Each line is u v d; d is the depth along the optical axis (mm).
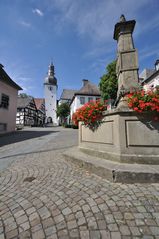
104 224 1883
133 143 3422
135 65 4477
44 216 2092
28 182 3248
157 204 2242
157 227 1806
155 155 3318
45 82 55500
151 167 3133
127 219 1950
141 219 1941
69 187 2904
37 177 3510
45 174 3672
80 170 3801
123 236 1692
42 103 58469
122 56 4602
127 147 3463
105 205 2260
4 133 13609
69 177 3393
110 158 3748
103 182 3023
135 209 2141
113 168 3109
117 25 4812
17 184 3174
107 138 3881
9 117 14438
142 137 3391
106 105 4238
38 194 2701
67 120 41156
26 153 6125
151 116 3342
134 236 1688
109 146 3832
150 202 2293
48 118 54219
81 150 5004
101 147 4094
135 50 4543
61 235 1745
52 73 56625
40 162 4727
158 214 2029
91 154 4453
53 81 55688
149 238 1657
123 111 3461
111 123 3777
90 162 3656
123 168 3088
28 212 2197
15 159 5230
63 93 49406
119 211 2113
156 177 2857
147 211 2092
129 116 3467
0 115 13062
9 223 1989
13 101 15141
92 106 4262
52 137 11672
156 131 3342
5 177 3594
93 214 2076
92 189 2768
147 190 2629
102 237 1688
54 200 2475
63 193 2686
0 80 12945
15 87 15180
